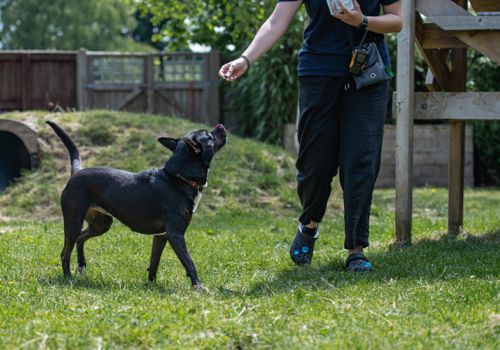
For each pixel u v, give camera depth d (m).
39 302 5.00
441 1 7.31
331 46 6.14
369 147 6.16
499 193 15.23
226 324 4.37
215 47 18.66
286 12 6.25
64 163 12.07
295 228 9.69
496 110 7.49
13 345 4.00
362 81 5.99
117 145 12.50
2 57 17.56
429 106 7.69
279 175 12.34
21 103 17.75
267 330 4.25
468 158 16.86
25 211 10.95
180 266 6.76
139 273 6.39
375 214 11.26
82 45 42.75
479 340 4.05
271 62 17.22
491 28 7.09
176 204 5.88
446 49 8.77
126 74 18.09
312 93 6.20
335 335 4.12
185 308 4.77
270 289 5.57
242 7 14.76
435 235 8.44
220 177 11.93
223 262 7.03
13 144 12.45
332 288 5.50
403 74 7.61
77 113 13.47
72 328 4.27
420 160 16.61
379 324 4.34
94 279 6.01
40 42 42.12
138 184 5.98
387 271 6.20
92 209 6.37
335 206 11.49
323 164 6.39
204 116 18.28
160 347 4.02
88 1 42.75
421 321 4.42
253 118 18.34
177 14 16.45
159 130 13.02
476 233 8.59
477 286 5.33
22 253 7.21
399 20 6.12
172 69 18.28
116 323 4.36
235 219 10.48
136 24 47.28
